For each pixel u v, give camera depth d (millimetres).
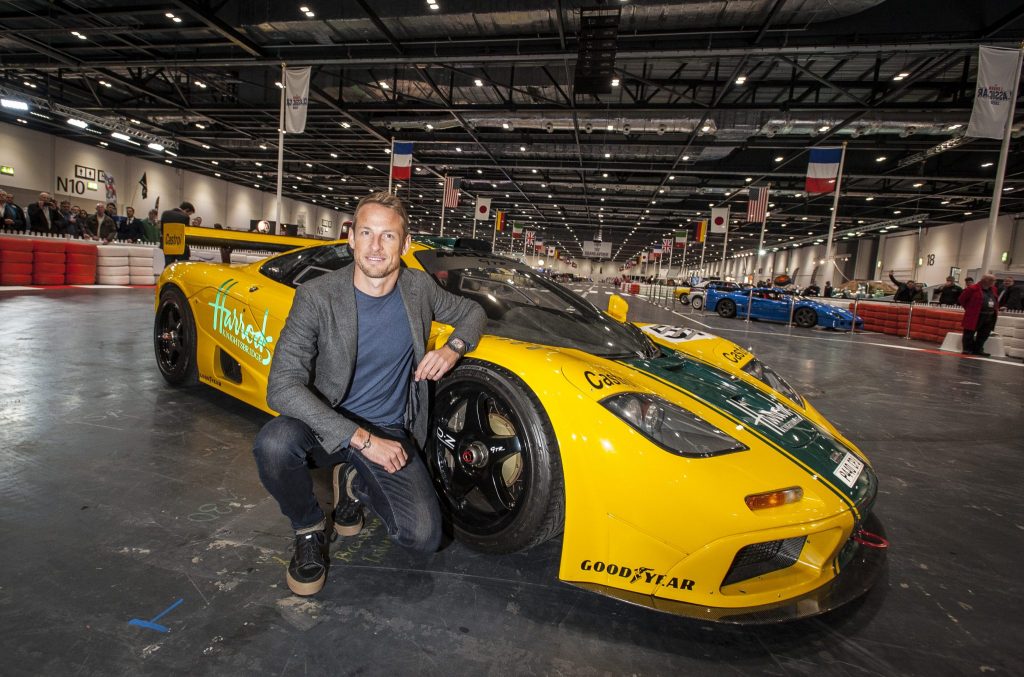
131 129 19359
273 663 1148
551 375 1509
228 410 2812
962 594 1637
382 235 1347
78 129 21547
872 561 1702
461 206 40594
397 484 1424
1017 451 3260
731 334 10016
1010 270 23969
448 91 15320
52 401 2760
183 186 29156
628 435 1378
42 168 21500
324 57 12875
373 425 1498
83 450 2191
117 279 9805
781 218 31391
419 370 1484
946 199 22375
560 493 1452
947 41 9859
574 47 11578
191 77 16312
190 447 2301
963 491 2527
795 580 1445
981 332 9477
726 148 18250
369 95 16344
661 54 11000
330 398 1410
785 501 1365
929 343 11859
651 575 1354
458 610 1387
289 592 1401
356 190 35875
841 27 10258
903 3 9922
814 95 15078
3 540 1525
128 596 1333
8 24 12789
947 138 15758
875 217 29062
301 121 12742
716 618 1278
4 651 1122
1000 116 8898
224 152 26062
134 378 3299
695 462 1353
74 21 12570
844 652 1331
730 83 12945
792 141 17375
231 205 33125
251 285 2498
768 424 1654
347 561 1584
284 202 38781
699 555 1308
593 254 48062
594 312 2361
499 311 2045
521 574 1581
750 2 9500
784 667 1264
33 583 1350
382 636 1264
